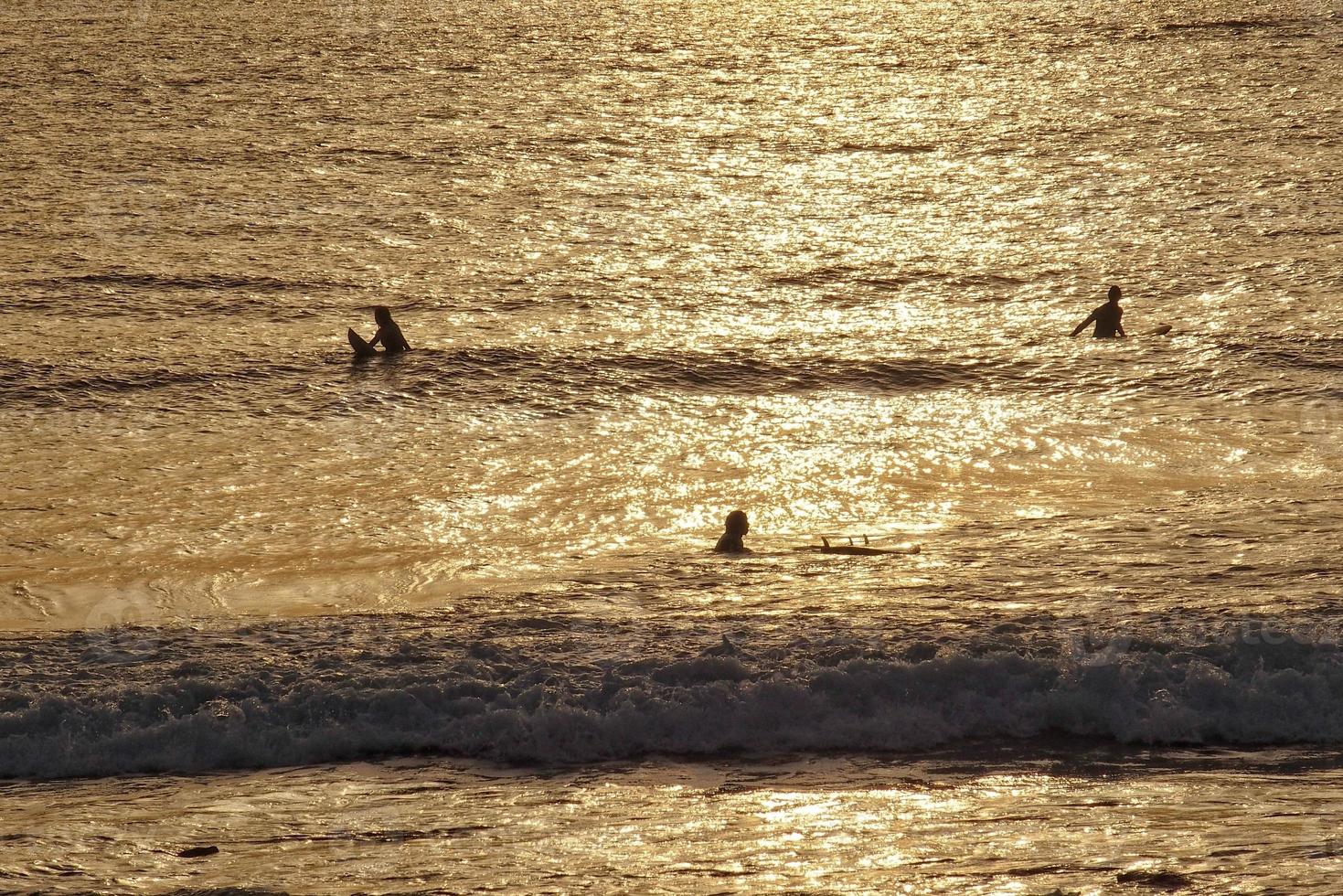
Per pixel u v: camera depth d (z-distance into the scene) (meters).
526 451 67.19
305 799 30.53
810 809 29.22
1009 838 26.62
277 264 104.81
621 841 27.09
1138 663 36.25
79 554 52.19
